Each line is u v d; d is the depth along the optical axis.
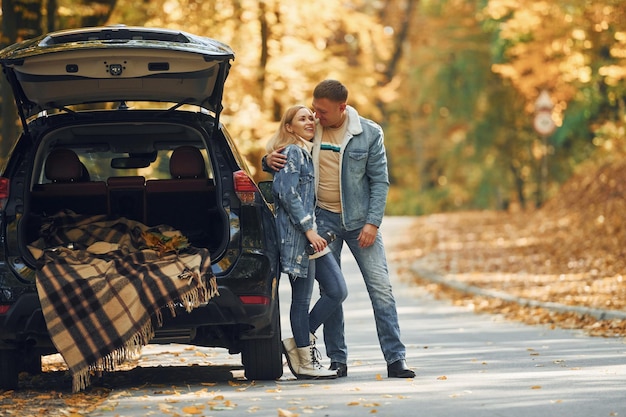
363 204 11.27
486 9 43.28
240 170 11.05
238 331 10.90
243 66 32.09
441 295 23.45
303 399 9.81
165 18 26.72
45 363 13.62
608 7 33.16
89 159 12.19
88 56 10.35
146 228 11.22
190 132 11.95
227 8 30.05
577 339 15.10
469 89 59.03
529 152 55.41
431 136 71.56
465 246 35.03
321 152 11.25
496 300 21.36
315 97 11.08
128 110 11.41
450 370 11.88
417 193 76.50
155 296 10.33
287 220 11.08
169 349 14.95
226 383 11.26
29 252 10.68
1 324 10.46
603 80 41.03
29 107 11.28
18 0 20.00
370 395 9.98
